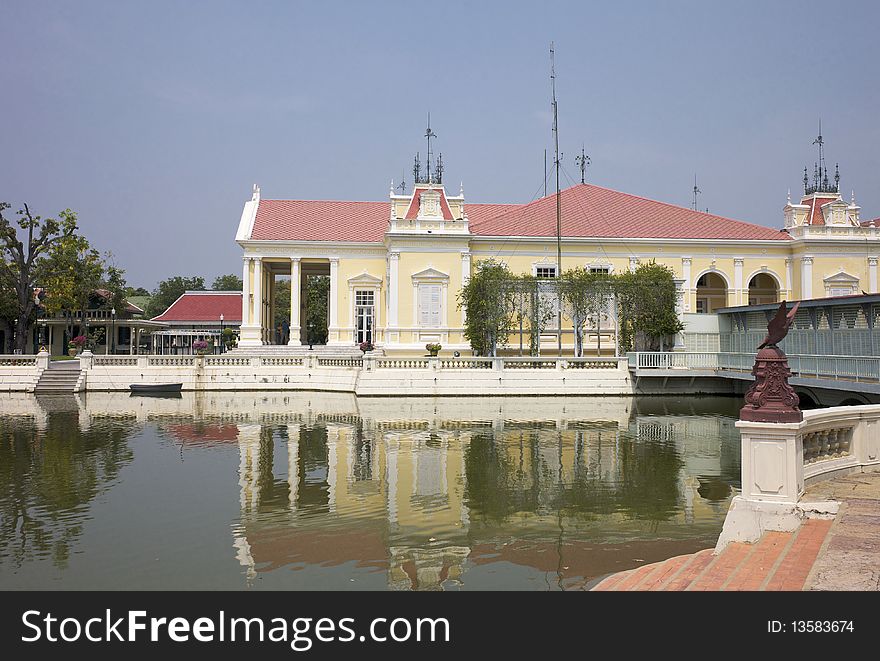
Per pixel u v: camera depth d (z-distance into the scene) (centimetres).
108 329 6800
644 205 5634
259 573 1130
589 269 5122
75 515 1470
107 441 2422
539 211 5416
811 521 972
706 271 5234
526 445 2344
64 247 5603
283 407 3494
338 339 5291
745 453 1009
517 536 1331
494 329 4428
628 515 1477
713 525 1402
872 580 765
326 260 5372
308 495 1645
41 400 3866
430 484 1764
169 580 1098
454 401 3781
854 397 2950
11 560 1185
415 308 4881
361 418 3056
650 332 4259
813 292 5175
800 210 5444
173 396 4075
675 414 3231
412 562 1181
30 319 6438
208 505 1552
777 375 1011
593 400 3859
